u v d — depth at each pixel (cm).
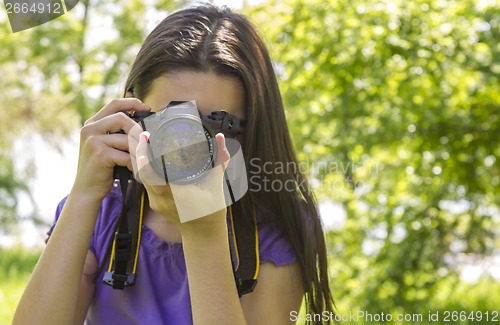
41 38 2428
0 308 1228
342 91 1206
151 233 324
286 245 328
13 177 2614
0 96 2498
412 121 1218
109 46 2500
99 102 2522
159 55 311
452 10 1155
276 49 1116
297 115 1192
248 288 312
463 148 1318
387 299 1290
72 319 304
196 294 287
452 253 1409
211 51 310
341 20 1132
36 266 306
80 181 310
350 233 1357
